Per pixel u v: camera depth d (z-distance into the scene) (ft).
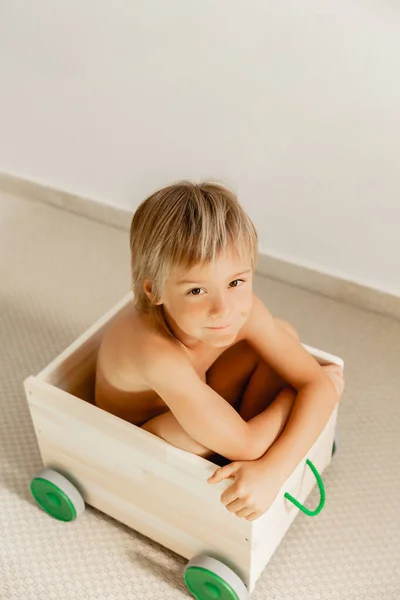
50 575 3.26
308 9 3.82
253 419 2.98
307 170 4.43
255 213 4.84
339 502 3.55
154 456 2.87
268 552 3.14
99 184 5.41
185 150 4.85
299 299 4.83
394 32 3.66
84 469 3.28
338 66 3.93
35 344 4.46
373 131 4.06
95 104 4.98
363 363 4.33
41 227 5.50
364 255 4.59
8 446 3.83
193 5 4.14
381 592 3.19
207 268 2.49
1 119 5.51
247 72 4.24
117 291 4.88
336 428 3.76
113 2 4.39
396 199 4.25
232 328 2.62
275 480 2.77
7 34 4.96
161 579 3.24
